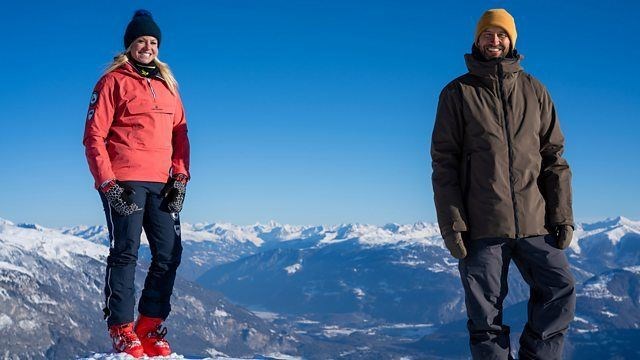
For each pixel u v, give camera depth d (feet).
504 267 12.72
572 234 12.62
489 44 13.06
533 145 12.78
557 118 13.12
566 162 12.97
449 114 12.99
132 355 14.53
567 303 12.48
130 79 15.12
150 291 15.33
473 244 12.74
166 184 15.38
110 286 14.74
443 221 12.69
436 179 12.95
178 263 15.60
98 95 14.96
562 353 12.76
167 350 15.38
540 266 12.60
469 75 13.17
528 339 12.89
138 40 15.17
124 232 14.73
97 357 14.17
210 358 15.64
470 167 12.81
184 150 15.85
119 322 14.67
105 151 14.75
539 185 13.11
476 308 12.50
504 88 12.82
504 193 12.51
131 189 14.64
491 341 12.50
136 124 15.02
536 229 12.52
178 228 15.55
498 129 12.71
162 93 15.37
